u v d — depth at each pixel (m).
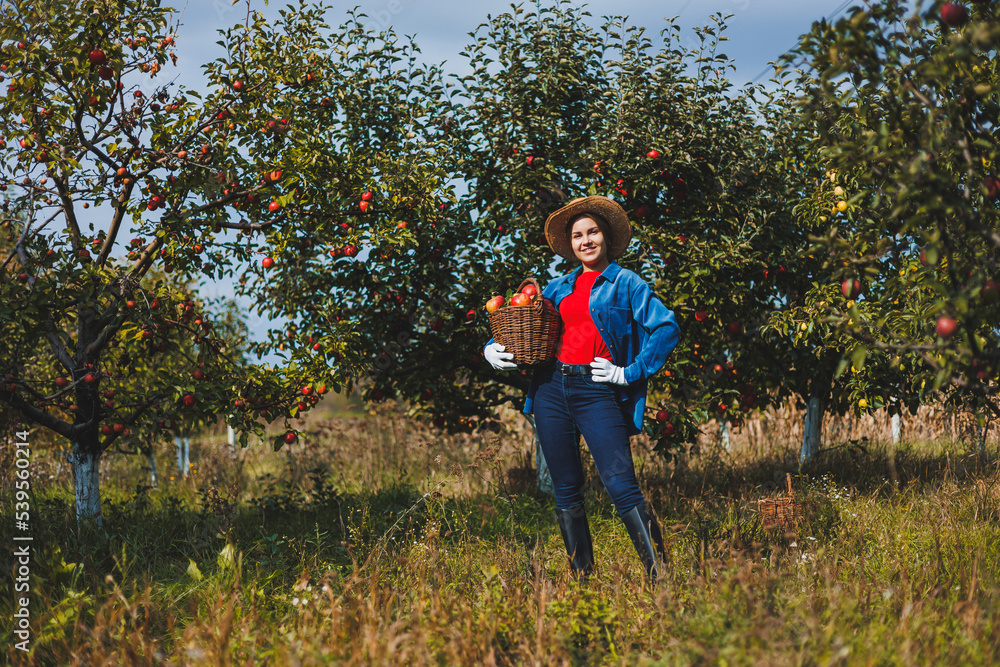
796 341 5.23
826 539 3.88
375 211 5.39
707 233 5.42
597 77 5.81
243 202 5.05
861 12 2.21
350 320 5.45
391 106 5.83
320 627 2.72
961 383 2.80
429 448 8.69
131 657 2.62
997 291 2.17
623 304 3.43
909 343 2.66
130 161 4.82
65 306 4.49
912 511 4.42
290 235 5.06
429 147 5.68
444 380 6.47
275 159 4.91
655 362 3.34
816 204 4.75
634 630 2.57
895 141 2.34
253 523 5.59
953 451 7.27
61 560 3.74
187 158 4.64
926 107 2.36
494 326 3.50
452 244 5.73
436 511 5.25
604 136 5.57
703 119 5.50
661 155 5.24
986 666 2.15
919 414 8.77
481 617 2.60
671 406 5.62
